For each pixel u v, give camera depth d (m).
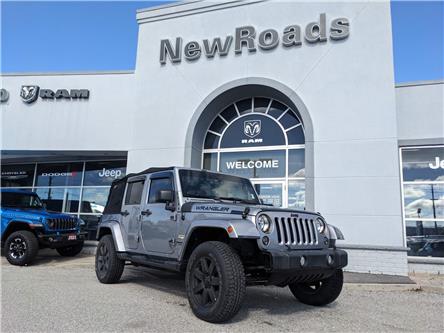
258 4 11.45
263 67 11.05
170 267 5.45
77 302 5.43
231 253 4.48
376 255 9.08
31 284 6.82
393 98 9.66
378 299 6.41
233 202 5.91
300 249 4.77
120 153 12.74
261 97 11.80
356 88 10.01
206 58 11.77
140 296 5.94
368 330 4.51
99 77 13.15
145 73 12.38
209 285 4.57
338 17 10.49
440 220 9.58
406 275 8.74
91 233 13.38
